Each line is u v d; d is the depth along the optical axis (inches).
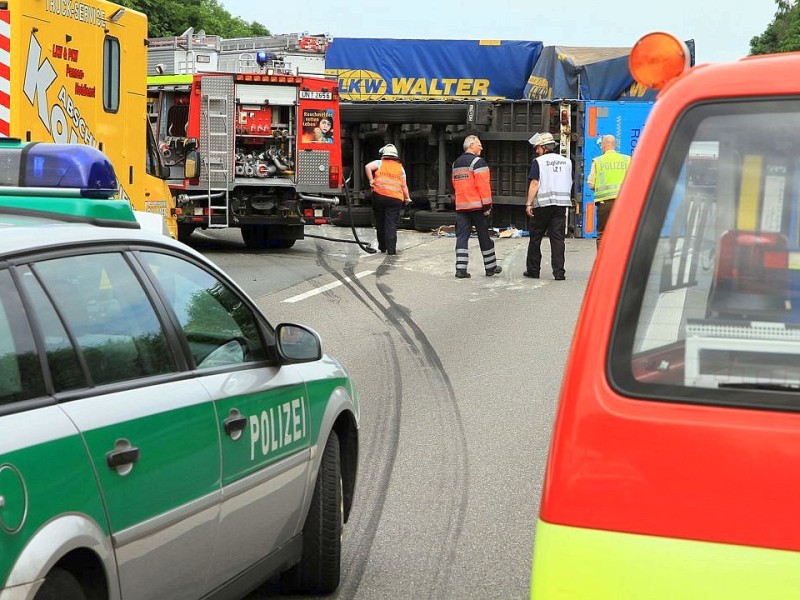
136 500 144.0
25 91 413.1
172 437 153.5
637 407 109.3
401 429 337.4
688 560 106.7
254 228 890.7
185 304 172.6
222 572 169.8
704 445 107.3
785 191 110.8
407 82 1203.9
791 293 109.5
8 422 127.3
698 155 112.6
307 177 850.1
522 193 1025.5
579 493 109.7
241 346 185.2
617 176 700.7
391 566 223.1
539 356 455.2
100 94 470.6
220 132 832.3
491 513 256.8
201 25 2447.1
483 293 642.2
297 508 195.6
